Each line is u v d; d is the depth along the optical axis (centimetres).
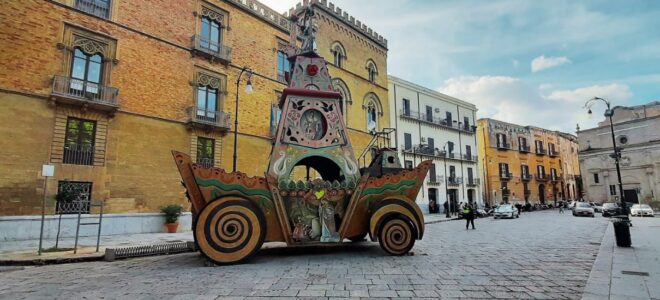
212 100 2114
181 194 1870
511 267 748
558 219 2848
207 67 2072
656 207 4144
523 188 5322
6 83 1388
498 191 4941
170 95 1895
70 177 1512
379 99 3325
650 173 4231
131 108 1734
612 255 903
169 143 1864
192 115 1950
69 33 1573
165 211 1753
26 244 1197
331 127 966
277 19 2528
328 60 2855
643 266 749
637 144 4359
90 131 1609
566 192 6212
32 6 1481
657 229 1723
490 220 2942
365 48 3269
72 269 779
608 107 2203
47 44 1505
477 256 906
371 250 1009
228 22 2220
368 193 941
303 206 898
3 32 1404
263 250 1020
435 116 4225
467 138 4594
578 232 1628
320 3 2847
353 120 3006
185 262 838
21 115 1413
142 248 976
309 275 668
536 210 5116
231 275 672
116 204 1638
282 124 933
